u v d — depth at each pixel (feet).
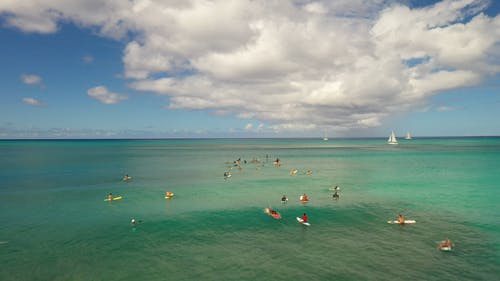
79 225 106.11
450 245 85.35
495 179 203.31
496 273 70.38
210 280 68.18
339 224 106.11
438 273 70.59
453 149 574.97
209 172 253.24
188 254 81.71
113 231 99.91
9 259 78.64
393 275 69.77
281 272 71.56
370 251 82.84
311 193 161.38
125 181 203.10
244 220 111.45
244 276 69.77
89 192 164.55
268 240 91.45
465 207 128.77
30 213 121.29
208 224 107.04
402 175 227.40
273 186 184.14
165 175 233.76
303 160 369.30
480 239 91.09
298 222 108.78
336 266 74.28
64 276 70.08
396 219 111.96
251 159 387.75
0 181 201.46
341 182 197.36
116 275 70.49
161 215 118.52
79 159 377.09
